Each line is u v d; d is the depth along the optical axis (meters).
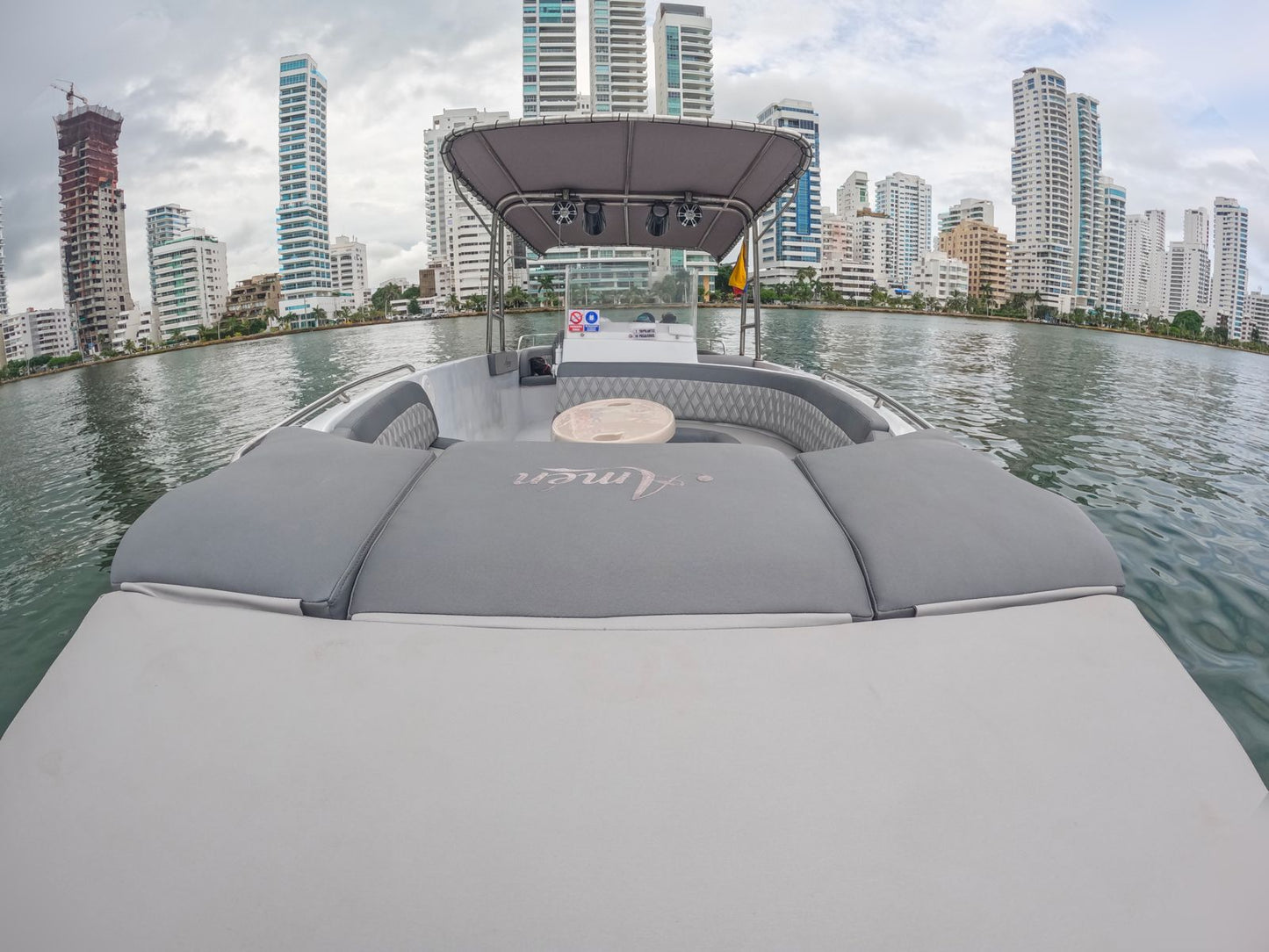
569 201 4.55
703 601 0.72
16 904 0.42
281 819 0.46
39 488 11.17
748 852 0.44
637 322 4.25
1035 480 8.37
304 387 23.09
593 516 0.86
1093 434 11.52
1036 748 0.51
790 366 4.18
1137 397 15.67
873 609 0.71
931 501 0.87
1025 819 0.46
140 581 0.73
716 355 4.95
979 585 0.72
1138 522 6.41
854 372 21.89
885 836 0.45
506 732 0.53
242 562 0.73
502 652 0.62
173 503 0.83
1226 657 3.76
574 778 0.49
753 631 0.65
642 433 2.43
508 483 0.96
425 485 0.96
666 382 3.97
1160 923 0.39
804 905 0.41
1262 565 5.12
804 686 0.58
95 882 0.43
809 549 0.79
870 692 0.57
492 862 0.44
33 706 0.56
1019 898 0.41
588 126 3.39
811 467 1.06
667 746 0.52
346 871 0.43
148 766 0.50
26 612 6.00
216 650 0.62
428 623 0.70
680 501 0.91
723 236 5.61
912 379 20.03
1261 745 3.04
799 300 55.62
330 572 0.74
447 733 0.53
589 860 0.44
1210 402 14.52
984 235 49.06
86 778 0.49
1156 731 0.52
